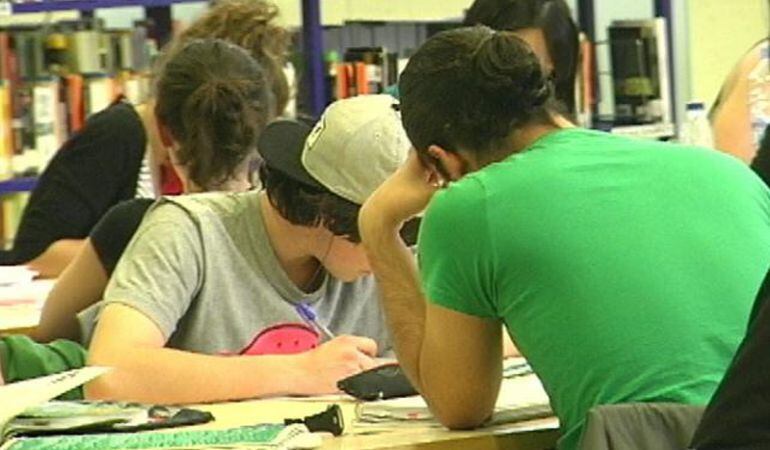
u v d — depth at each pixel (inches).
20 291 380.2
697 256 216.5
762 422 166.4
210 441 216.7
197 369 261.7
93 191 416.2
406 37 655.1
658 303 212.1
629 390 208.4
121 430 230.8
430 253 222.8
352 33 637.9
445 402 227.0
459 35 230.5
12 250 441.4
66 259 411.8
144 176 417.4
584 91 641.6
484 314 222.5
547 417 232.8
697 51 721.6
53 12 570.9
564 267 213.5
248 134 319.9
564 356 213.0
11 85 536.4
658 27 647.8
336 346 271.9
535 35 389.4
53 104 540.4
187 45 337.7
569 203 216.7
